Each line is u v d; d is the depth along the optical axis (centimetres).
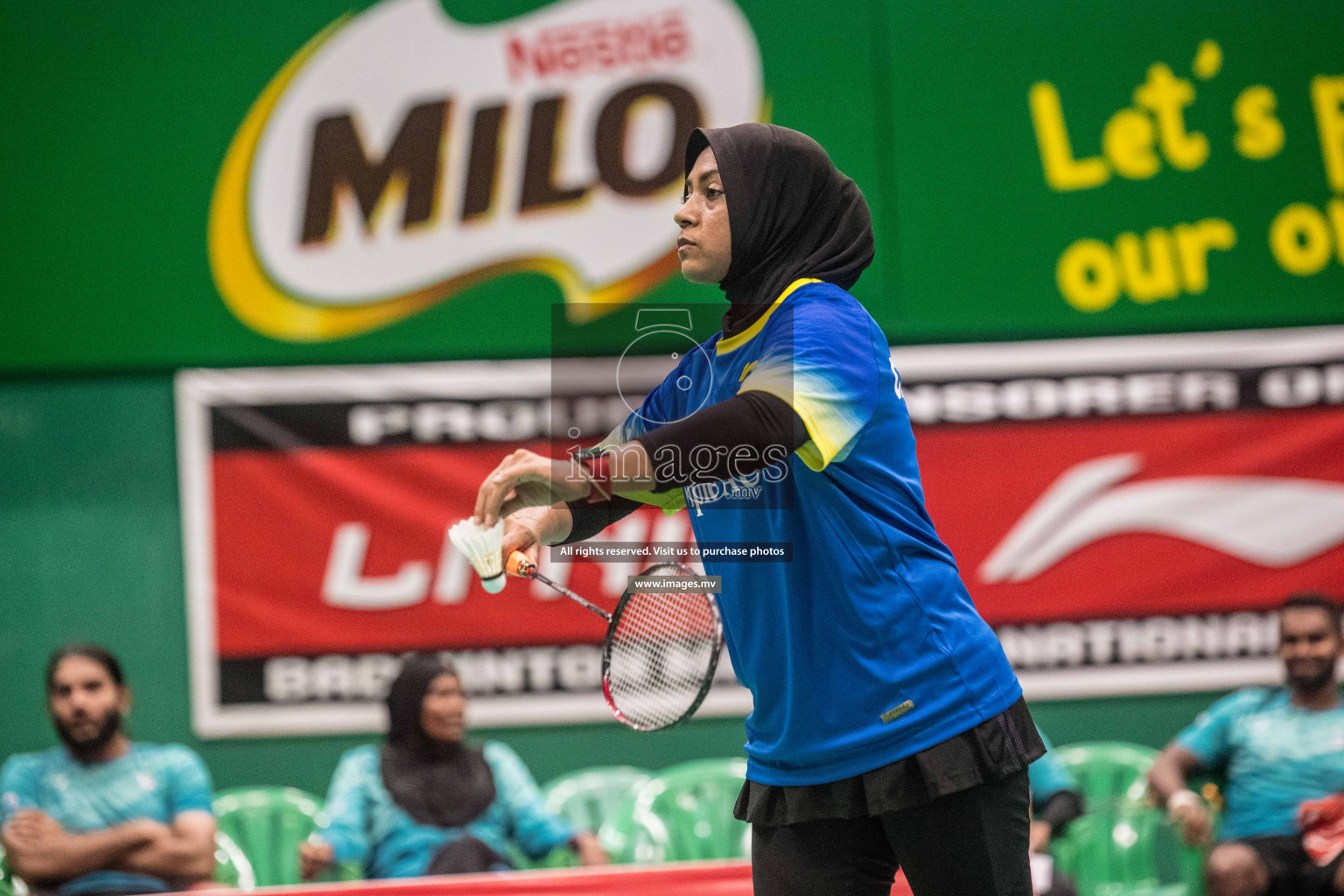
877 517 410
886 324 1339
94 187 1338
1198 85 1348
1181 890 1130
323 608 1324
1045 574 1328
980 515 1328
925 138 1341
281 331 1342
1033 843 1027
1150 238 1344
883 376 416
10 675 1339
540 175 1335
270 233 1341
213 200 1341
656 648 482
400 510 1328
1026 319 1339
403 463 1330
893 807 403
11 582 1345
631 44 1334
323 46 1339
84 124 1335
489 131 1338
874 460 413
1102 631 1327
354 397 1332
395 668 1322
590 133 1335
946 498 1328
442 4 1339
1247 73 1348
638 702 481
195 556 1328
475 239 1341
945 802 404
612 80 1334
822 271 429
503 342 1341
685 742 1336
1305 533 1324
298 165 1341
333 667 1323
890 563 408
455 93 1341
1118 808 1141
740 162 424
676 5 1333
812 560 415
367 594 1325
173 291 1342
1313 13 1350
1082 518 1328
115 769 1030
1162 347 1332
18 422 1352
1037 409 1332
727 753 1336
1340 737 1104
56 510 1351
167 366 1341
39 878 973
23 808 1008
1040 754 420
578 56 1336
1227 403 1332
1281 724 1130
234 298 1342
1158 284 1342
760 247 427
